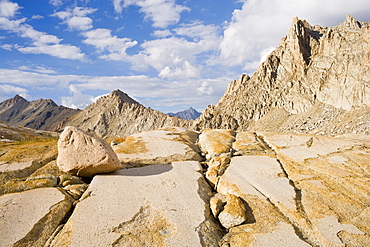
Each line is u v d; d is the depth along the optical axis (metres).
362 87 121.19
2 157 13.06
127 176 11.66
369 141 16.75
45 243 6.98
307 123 134.62
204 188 10.95
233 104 195.75
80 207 8.69
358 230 7.66
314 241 7.32
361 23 171.88
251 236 7.56
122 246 6.73
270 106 174.88
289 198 9.76
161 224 7.87
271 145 17.20
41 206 8.50
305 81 162.38
